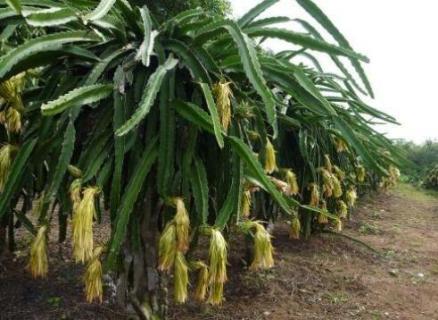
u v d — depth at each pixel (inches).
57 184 51.5
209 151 60.4
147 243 62.9
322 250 141.3
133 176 53.1
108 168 54.8
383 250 152.9
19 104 58.7
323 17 65.9
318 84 104.4
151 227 63.0
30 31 81.7
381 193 286.8
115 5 61.9
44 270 54.5
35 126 59.2
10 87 57.6
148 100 48.0
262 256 56.6
